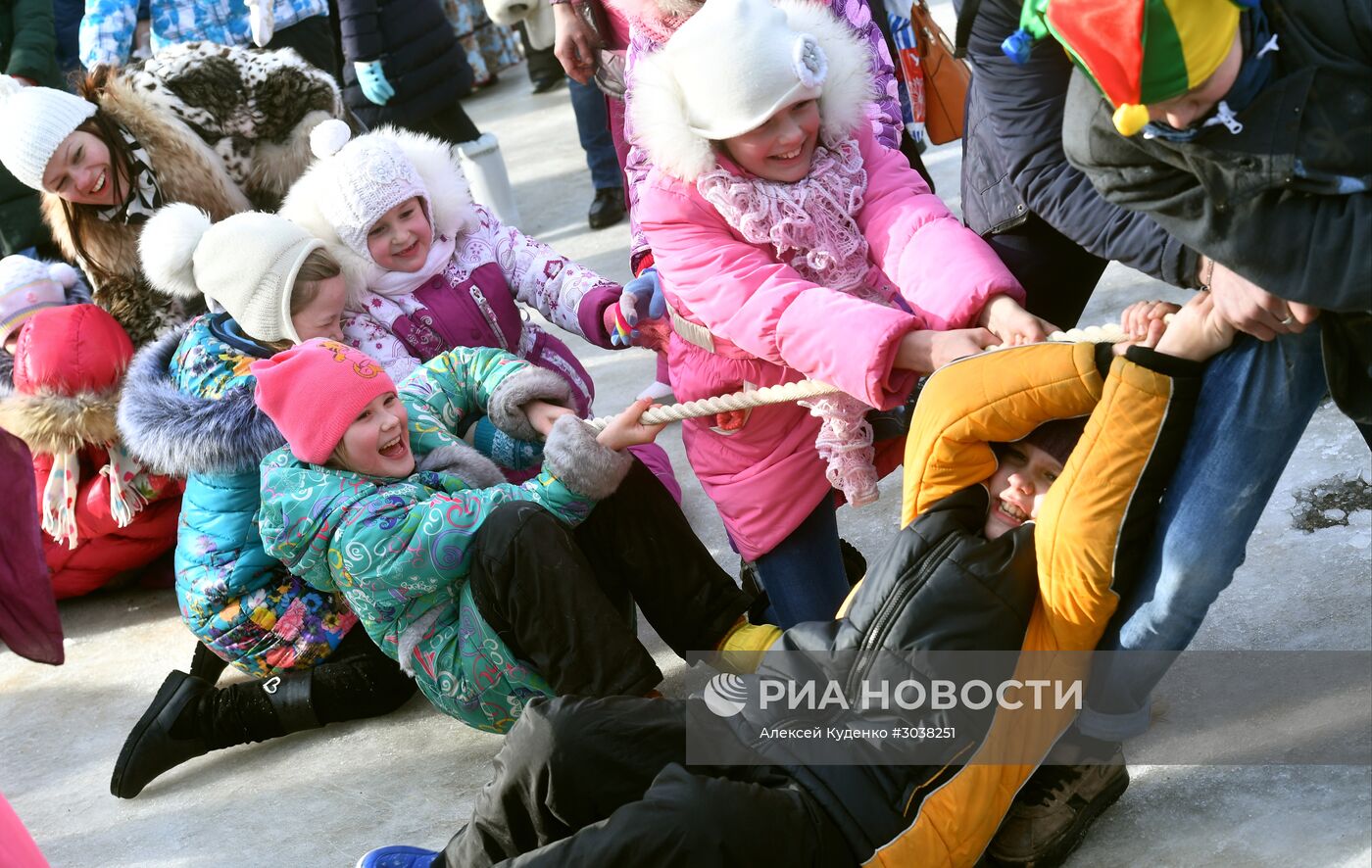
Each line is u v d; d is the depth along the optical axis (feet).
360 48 16.42
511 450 9.70
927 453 6.60
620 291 10.37
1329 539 8.54
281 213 10.41
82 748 10.36
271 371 8.57
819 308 7.38
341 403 8.47
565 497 8.39
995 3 6.38
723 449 8.45
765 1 7.55
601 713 6.70
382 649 8.82
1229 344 5.79
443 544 8.25
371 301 10.29
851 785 6.37
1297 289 5.02
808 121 7.56
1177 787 6.95
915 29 11.78
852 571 9.59
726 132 7.39
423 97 17.16
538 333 10.90
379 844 8.48
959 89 11.97
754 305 7.61
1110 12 4.65
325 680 9.60
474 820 6.93
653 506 8.78
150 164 11.35
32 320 11.18
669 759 6.68
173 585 12.35
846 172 7.84
